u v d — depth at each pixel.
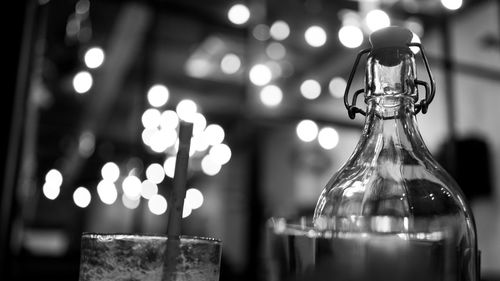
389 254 0.30
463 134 2.60
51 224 3.98
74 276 1.92
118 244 0.32
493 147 2.44
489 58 2.49
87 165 4.72
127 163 4.32
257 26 3.22
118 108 4.36
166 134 3.01
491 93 2.48
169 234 0.32
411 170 0.37
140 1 2.49
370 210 0.35
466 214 0.37
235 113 4.65
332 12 2.78
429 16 2.35
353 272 0.30
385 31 0.39
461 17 2.67
